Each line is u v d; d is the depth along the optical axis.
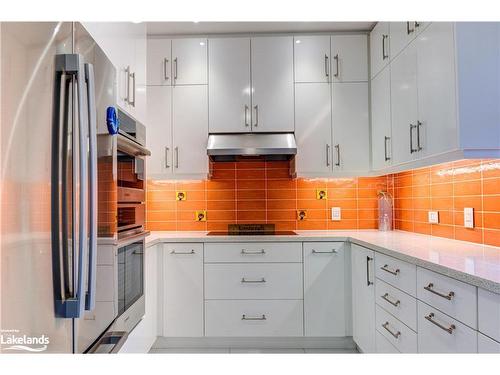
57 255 0.93
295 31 2.94
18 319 0.80
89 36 1.16
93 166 1.05
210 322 2.65
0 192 0.74
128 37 1.79
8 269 0.76
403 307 1.74
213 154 2.77
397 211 3.07
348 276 2.63
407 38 2.17
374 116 2.81
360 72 2.92
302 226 3.16
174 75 2.94
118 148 1.57
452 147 1.65
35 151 0.85
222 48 2.94
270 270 2.65
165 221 3.18
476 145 1.58
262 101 2.92
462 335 1.27
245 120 2.92
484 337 1.16
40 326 0.87
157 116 2.93
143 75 2.07
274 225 3.11
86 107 1.03
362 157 2.90
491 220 1.87
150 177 2.91
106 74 1.32
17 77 0.80
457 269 1.30
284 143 2.84
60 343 0.95
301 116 2.92
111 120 1.32
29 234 0.83
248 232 2.99
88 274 1.03
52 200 0.92
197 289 2.66
